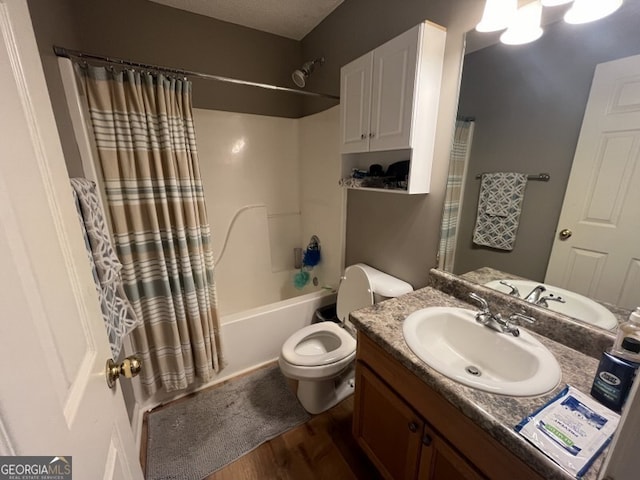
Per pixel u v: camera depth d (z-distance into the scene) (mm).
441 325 1139
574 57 848
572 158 884
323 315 2074
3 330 320
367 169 1741
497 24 964
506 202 1080
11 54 408
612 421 638
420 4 1296
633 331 669
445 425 808
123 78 1227
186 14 1935
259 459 1344
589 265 883
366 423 1198
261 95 2344
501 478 672
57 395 418
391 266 1712
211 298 1635
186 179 1417
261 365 1958
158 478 1256
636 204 770
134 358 700
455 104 1201
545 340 958
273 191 2576
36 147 455
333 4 1837
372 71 1349
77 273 565
